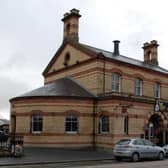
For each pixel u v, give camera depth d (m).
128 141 21.28
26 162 17.98
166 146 25.67
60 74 37.16
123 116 28.19
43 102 29.03
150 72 37.25
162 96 38.53
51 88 30.75
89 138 29.42
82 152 26.02
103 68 32.00
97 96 30.66
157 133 31.92
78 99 29.34
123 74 33.97
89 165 17.58
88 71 32.59
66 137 28.64
